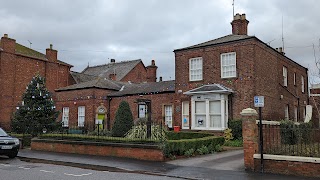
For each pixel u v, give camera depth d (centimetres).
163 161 1286
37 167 1207
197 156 1415
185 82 2278
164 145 1304
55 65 3297
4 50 2834
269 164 1051
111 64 4694
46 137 1794
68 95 2847
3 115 2780
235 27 2389
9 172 1075
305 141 1173
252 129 1088
